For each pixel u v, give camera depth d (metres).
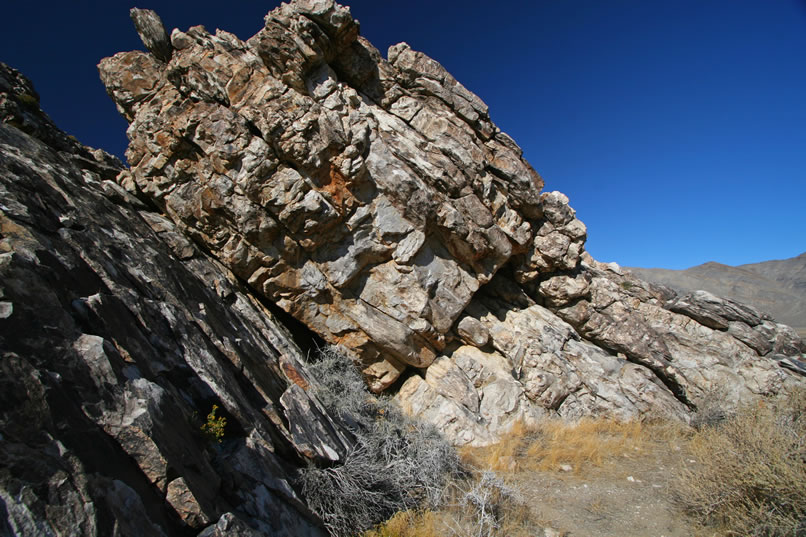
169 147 9.80
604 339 14.53
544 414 12.11
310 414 6.73
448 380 11.64
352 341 11.02
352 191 10.47
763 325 14.77
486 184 12.44
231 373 6.17
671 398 13.11
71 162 8.90
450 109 12.92
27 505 2.63
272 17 9.99
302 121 9.56
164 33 10.58
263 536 4.11
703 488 6.66
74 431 3.28
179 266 8.22
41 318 3.81
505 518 6.66
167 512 3.65
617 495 7.73
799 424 7.23
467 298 12.28
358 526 6.00
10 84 9.77
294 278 10.46
